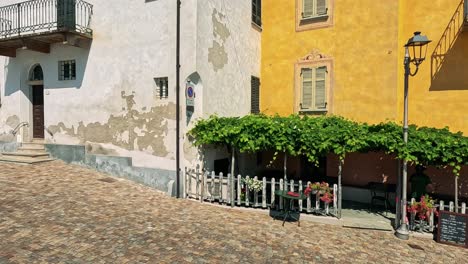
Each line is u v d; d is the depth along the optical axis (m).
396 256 6.34
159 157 9.84
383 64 10.30
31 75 12.85
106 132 10.81
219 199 9.17
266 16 12.78
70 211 7.05
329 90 11.30
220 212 8.40
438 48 10.01
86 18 10.98
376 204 10.16
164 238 6.16
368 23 10.52
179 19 9.44
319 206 8.61
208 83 9.92
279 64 12.45
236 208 8.83
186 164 9.54
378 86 10.40
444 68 9.94
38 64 12.47
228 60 10.94
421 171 8.78
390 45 10.16
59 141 11.78
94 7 10.85
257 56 12.70
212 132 9.14
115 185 9.68
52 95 11.85
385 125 8.59
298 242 6.65
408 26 10.44
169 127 9.62
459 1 9.70
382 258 6.20
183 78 9.43
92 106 11.05
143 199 8.77
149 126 10.00
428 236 7.41
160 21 9.74
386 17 10.21
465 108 9.67
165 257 5.34
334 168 11.05
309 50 11.73
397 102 10.15
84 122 11.23
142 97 10.10
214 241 6.27
